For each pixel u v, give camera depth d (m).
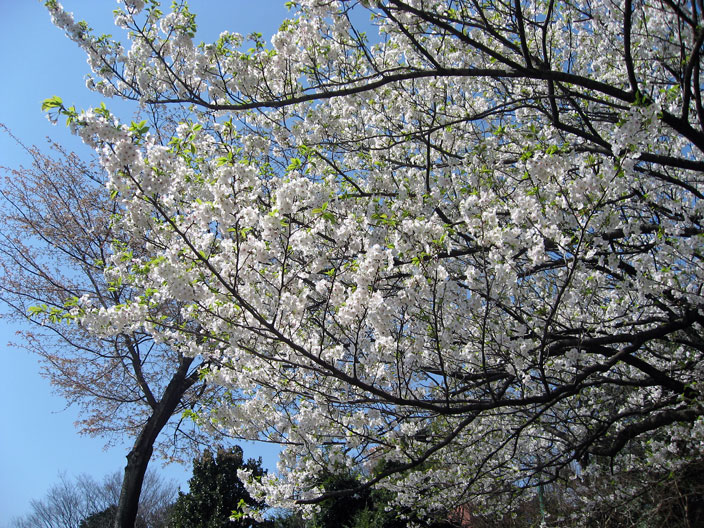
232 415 5.15
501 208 5.71
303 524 15.16
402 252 4.41
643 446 6.79
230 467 14.48
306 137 6.55
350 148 6.71
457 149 6.89
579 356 4.82
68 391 11.19
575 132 5.30
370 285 3.92
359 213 5.70
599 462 7.90
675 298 5.17
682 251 4.69
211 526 13.27
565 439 6.09
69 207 11.45
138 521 25.33
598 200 3.87
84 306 4.02
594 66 6.30
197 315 4.31
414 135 5.77
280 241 4.74
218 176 3.74
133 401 11.30
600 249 4.69
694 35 3.96
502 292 4.55
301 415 4.94
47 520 27.75
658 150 6.09
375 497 11.55
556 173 4.16
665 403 5.51
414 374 5.13
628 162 3.73
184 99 5.07
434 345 4.55
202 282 3.98
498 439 6.44
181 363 10.77
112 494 28.72
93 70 5.33
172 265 3.84
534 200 4.38
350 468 5.01
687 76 4.05
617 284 5.52
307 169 5.82
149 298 4.30
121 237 8.17
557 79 4.34
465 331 5.07
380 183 6.01
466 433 6.38
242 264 3.95
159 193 3.24
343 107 6.92
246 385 4.98
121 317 4.02
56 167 11.61
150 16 5.16
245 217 3.81
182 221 4.13
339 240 4.54
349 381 3.78
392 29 5.34
